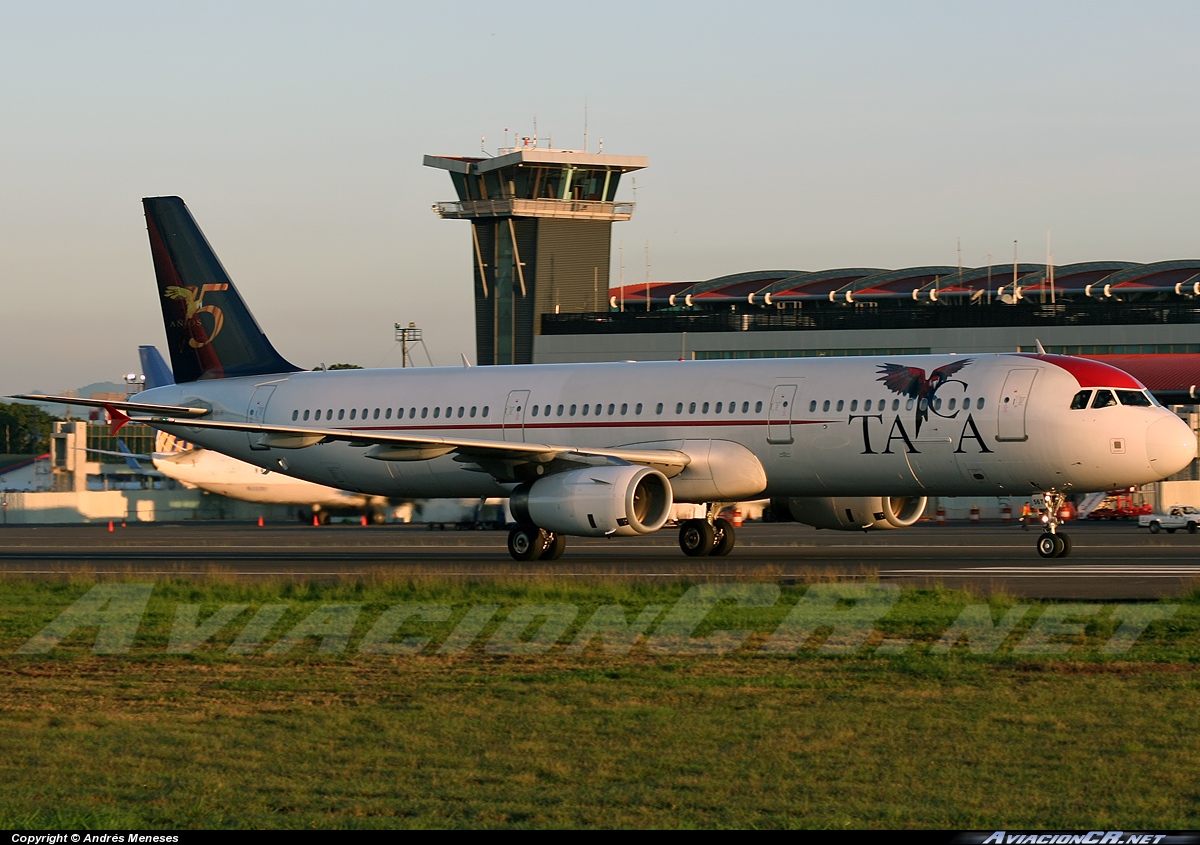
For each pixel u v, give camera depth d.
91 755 50.06
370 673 68.06
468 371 162.12
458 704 59.28
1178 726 53.69
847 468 138.12
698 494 143.25
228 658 73.38
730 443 142.12
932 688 62.12
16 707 59.78
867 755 49.25
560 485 135.88
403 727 54.53
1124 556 138.50
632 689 62.41
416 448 142.00
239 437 172.38
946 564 127.62
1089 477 130.00
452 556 156.00
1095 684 62.50
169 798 44.03
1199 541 180.38
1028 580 108.00
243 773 47.22
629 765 47.91
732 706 58.28
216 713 58.00
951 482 135.38
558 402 152.38
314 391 167.88
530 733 53.16
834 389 138.62
